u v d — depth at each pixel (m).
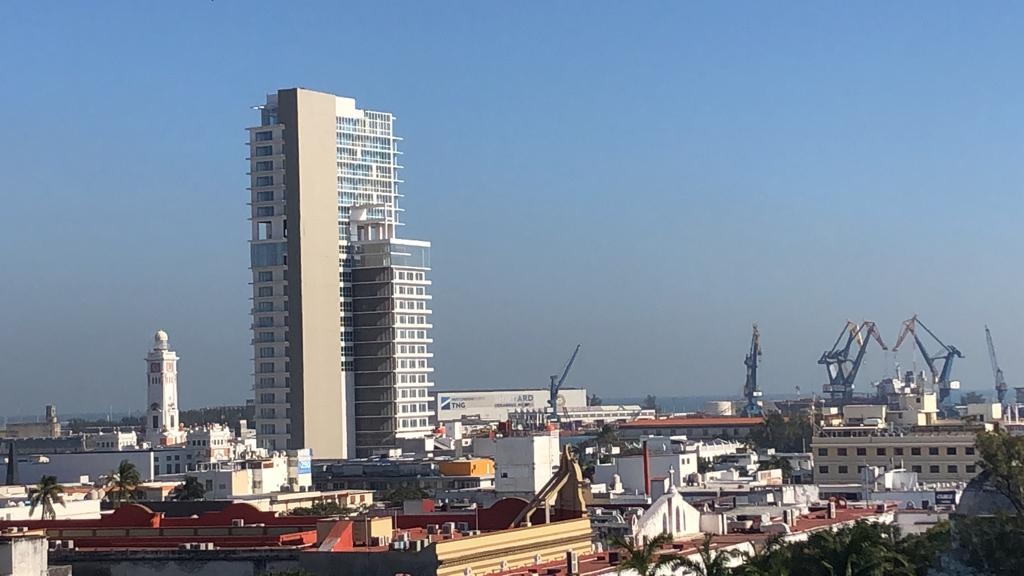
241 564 169.38
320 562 165.88
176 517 195.50
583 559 181.00
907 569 167.75
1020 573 181.25
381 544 173.88
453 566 162.75
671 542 189.00
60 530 187.00
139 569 173.25
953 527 187.38
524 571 169.00
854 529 168.25
